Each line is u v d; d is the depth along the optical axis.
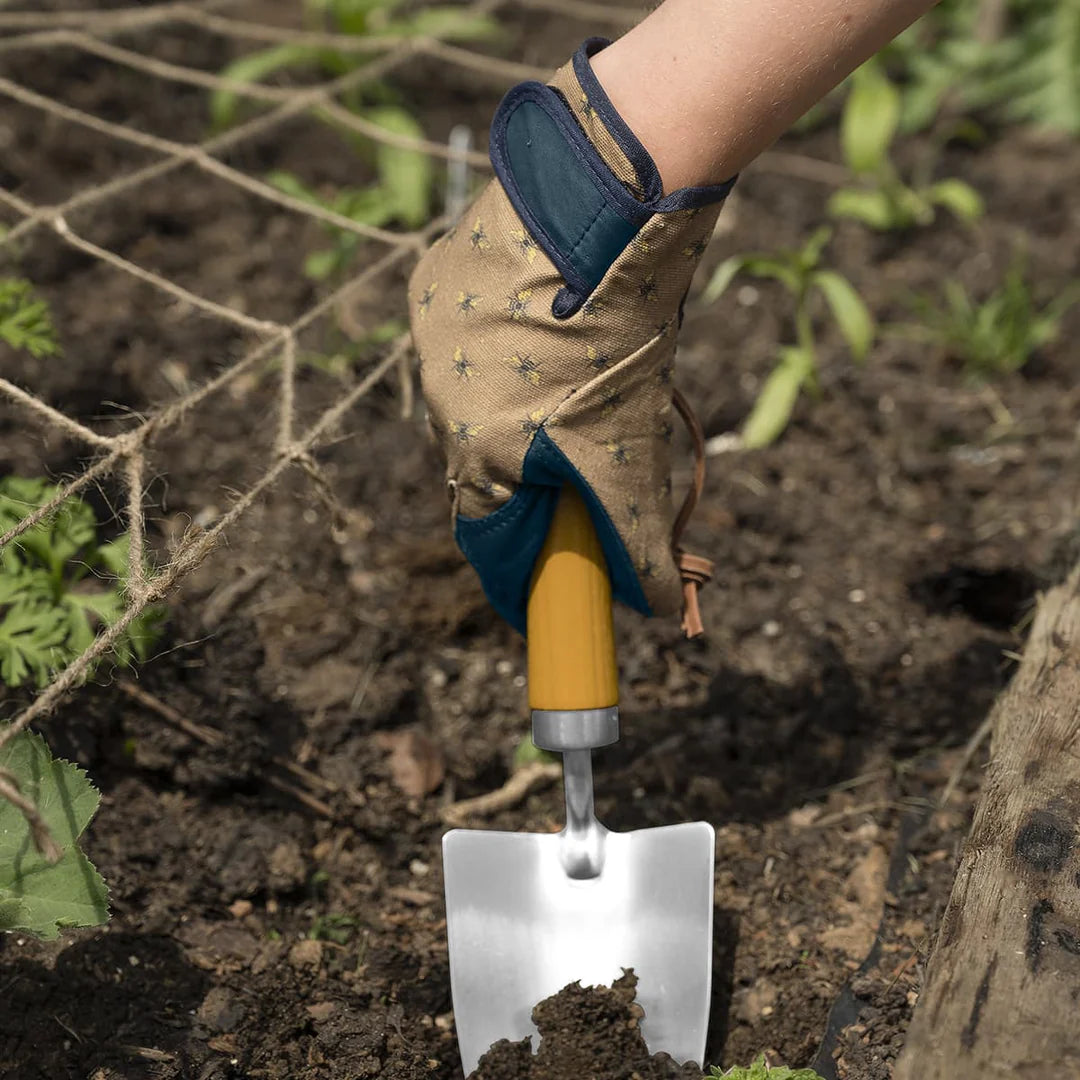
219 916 0.82
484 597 0.96
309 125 1.35
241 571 0.96
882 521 1.02
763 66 0.69
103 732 0.86
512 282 0.73
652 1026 0.75
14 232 0.90
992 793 0.76
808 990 0.79
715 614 0.96
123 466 0.80
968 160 1.35
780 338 1.14
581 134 0.71
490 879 0.78
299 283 1.15
